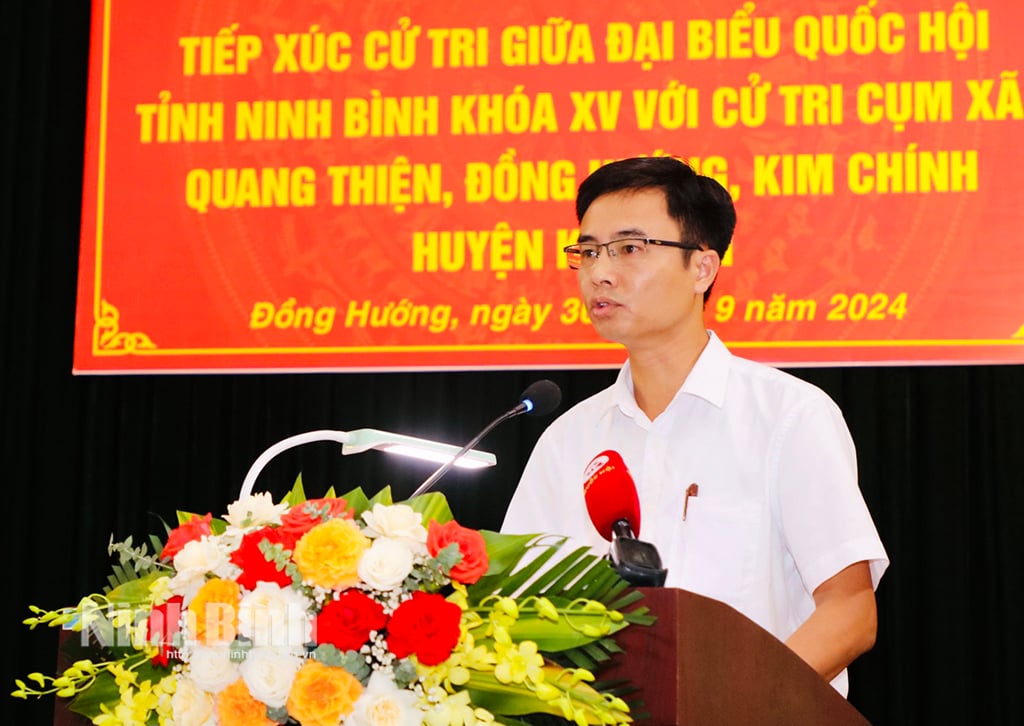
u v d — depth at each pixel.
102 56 3.96
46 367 4.14
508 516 2.34
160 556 1.48
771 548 2.07
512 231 3.72
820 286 3.53
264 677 1.29
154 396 4.11
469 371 3.76
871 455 3.68
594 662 1.30
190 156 3.90
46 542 4.08
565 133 3.72
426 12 3.85
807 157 3.57
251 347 3.80
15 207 4.19
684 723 1.26
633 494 1.60
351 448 2.04
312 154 3.85
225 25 3.94
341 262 3.79
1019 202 3.48
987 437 3.64
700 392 2.16
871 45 3.58
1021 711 3.52
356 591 1.32
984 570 3.61
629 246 2.12
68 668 1.47
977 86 3.53
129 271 3.87
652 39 3.70
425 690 1.29
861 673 3.63
